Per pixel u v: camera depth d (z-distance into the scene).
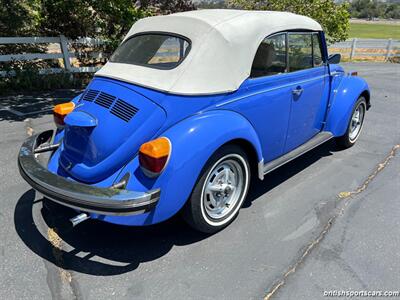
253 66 3.33
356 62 17.33
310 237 3.21
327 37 12.49
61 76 8.92
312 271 2.79
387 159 4.98
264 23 3.45
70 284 2.62
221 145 2.92
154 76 3.02
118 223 2.73
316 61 4.34
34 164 2.98
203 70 3.01
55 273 2.71
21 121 6.16
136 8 9.83
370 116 7.19
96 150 2.88
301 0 10.95
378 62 17.73
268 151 3.78
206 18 3.25
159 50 3.24
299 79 3.96
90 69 9.64
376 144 5.56
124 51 3.56
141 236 3.18
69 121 2.94
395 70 14.57
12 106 7.11
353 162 4.86
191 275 2.73
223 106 3.10
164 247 3.04
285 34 3.69
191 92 2.91
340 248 3.07
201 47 3.04
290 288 2.62
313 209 3.67
